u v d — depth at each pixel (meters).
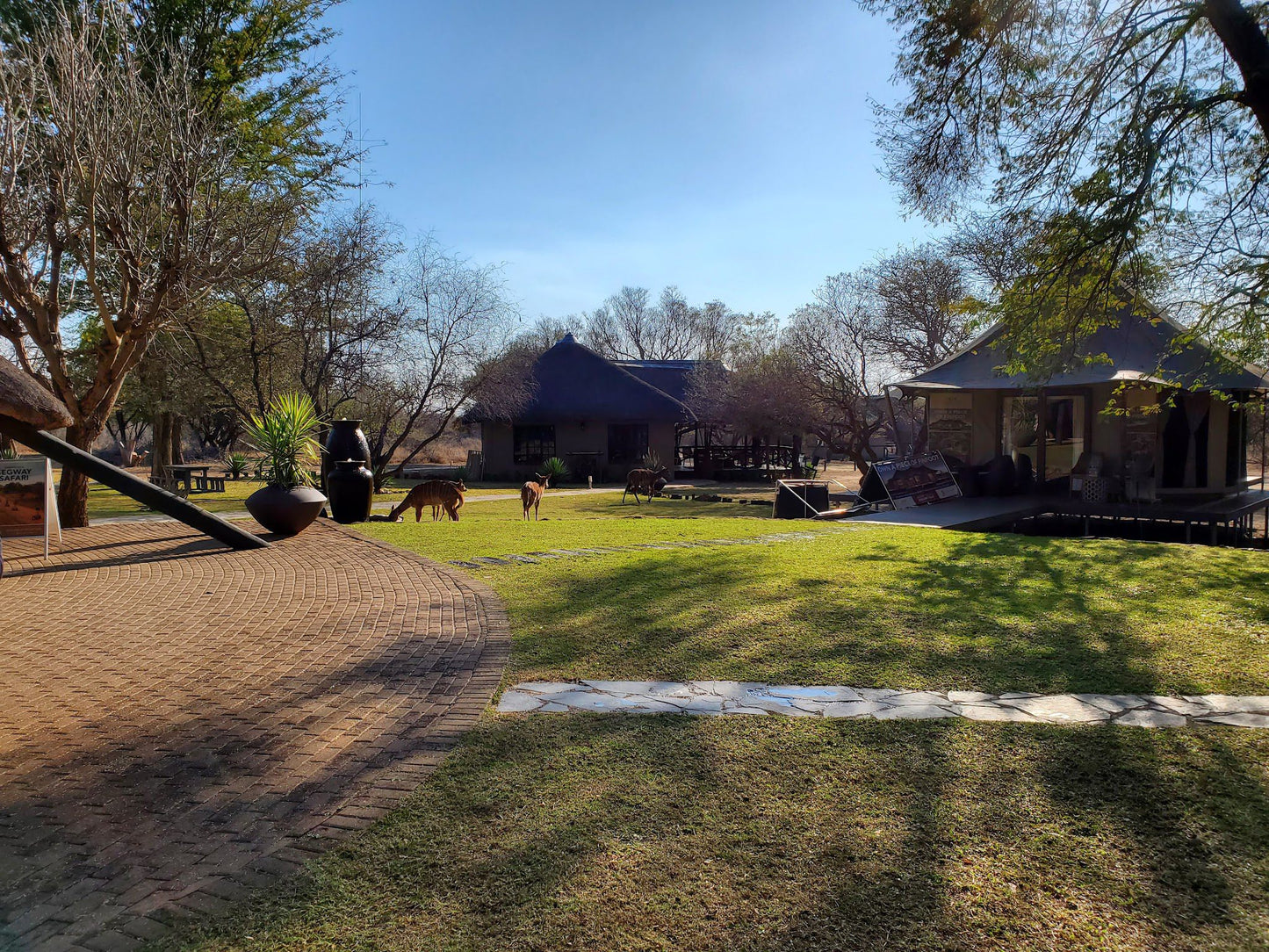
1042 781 3.21
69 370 19.75
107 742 3.71
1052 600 6.44
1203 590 6.81
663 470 31.33
